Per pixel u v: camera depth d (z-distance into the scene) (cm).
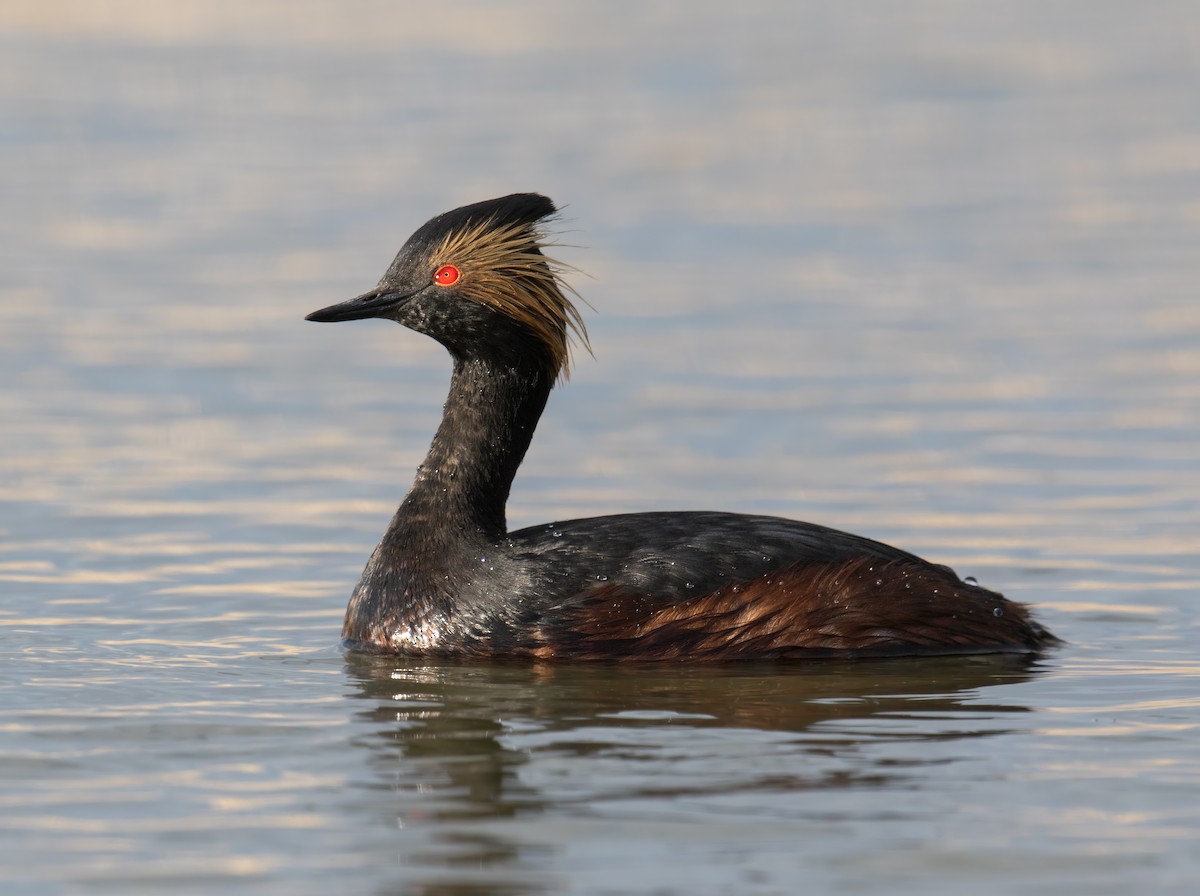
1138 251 2928
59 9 5588
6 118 4178
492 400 1278
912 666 1164
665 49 5203
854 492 1733
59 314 2566
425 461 1277
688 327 2502
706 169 3703
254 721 1028
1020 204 3334
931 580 1198
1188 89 4525
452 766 938
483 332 1272
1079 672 1148
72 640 1236
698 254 2984
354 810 870
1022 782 910
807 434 1961
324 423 2031
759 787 902
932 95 4538
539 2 6081
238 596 1382
